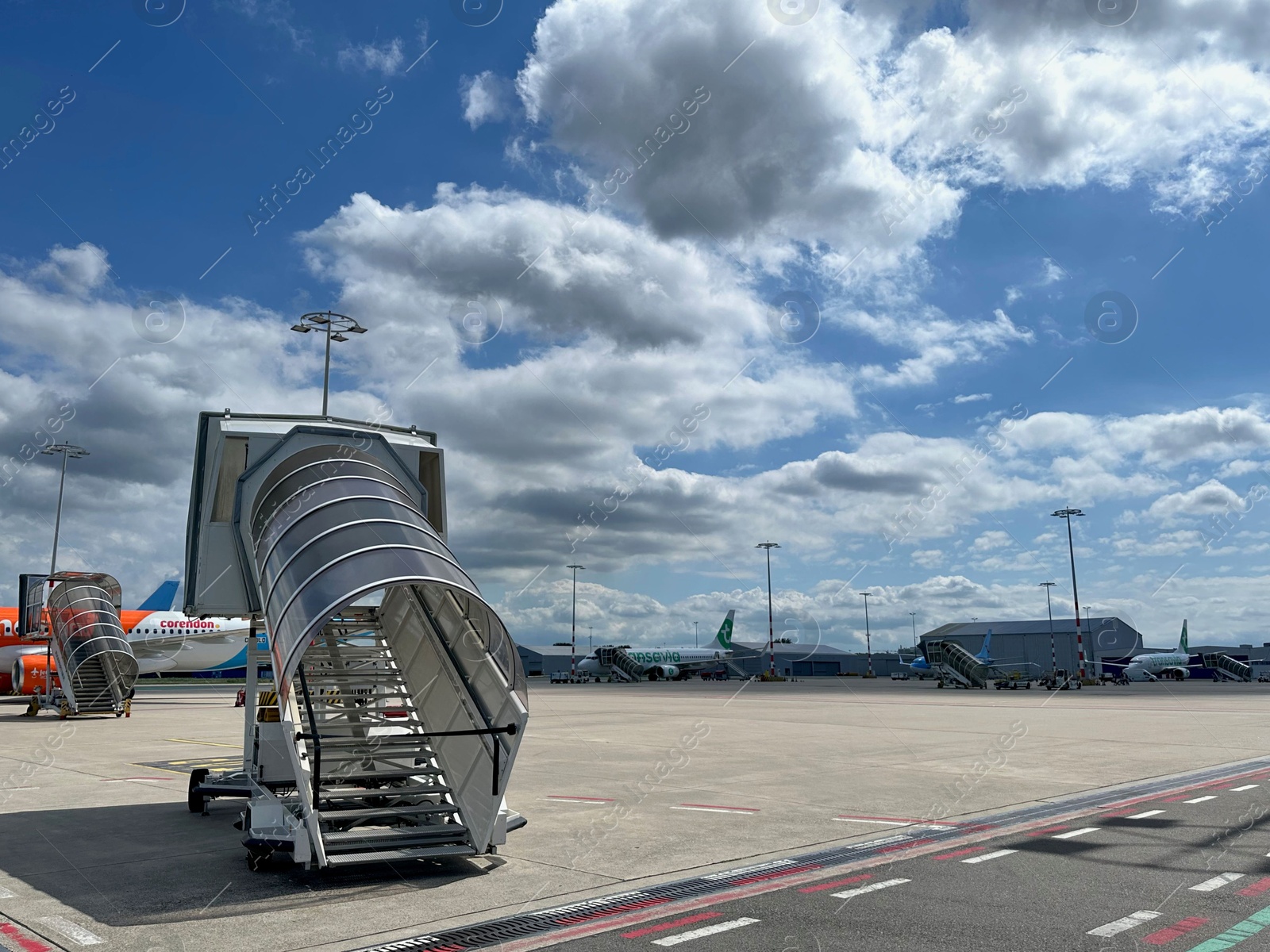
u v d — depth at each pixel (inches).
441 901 284.8
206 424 444.5
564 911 272.1
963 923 252.8
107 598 1349.7
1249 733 926.4
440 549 372.5
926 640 2952.8
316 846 312.3
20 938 249.3
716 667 4365.2
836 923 254.7
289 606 331.6
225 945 241.4
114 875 327.0
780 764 668.7
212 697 2148.1
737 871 321.7
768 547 3909.9
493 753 340.5
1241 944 233.3
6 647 1685.5
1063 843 366.3
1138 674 3722.9
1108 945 233.1
